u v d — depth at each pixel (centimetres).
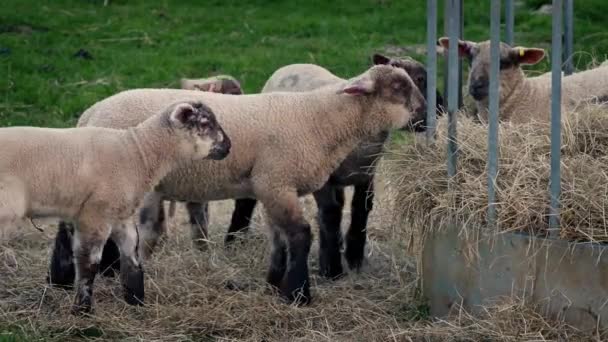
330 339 820
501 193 823
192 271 1006
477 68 1095
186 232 1144
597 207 785
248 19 2150
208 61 1814
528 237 797
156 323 859
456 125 865
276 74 1216
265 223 1070
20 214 826
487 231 821
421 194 882
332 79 1158
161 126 882
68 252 941
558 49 775
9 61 1761
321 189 1012
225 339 830
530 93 1100
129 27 2050
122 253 888
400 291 923
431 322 864
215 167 930
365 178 1023
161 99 962
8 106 1562
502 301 819
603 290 766
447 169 865
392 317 872
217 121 905
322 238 1018
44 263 1023
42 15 2084
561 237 788
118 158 864
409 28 2059
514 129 912
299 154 927
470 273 839
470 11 2102
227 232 1119
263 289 956
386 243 1098
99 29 2028
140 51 1897
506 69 1088
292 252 925
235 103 945
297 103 945
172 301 924
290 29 2056
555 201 790
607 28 1917
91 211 856
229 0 2295
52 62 1788
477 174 864
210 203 1273
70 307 883
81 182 846
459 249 844
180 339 829
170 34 2016
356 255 1034
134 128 886
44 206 843
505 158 854
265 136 927
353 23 2092
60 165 840
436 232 868
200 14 2181
